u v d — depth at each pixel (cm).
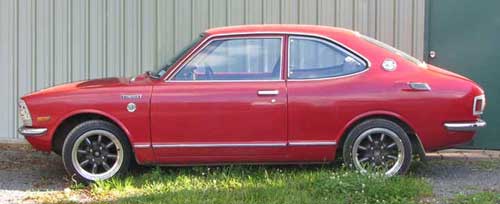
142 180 686
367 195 611
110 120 680
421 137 674
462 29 888
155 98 668
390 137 679
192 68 682
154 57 952
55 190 674
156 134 670
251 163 686
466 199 615
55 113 675
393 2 906
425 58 901
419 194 630
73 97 675
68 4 961
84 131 678
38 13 968
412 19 902
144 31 951
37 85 973
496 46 880
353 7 916
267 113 668
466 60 891
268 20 931
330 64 685
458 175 731
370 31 914
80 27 961
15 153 873
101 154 687
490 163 802
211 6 938
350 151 678
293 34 689
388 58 687
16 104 973
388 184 632
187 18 943
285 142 671
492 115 884
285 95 668
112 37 957
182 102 667
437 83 675
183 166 704
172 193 632
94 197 637
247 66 686
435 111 670
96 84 698
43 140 680
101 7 955
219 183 668
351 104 670
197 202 599
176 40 947
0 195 652
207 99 667
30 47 973
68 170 683
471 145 887
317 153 677
